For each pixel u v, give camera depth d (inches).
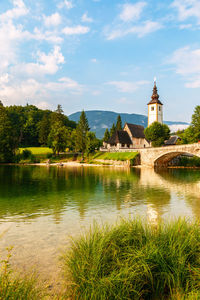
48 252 344.8
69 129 5157.5
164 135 3223.4
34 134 5027.1
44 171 1987.0
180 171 2094.0
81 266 238.4
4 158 3243.1
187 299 208.2
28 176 1547.7
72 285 227.9
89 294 210.8
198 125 2787.9
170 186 1071.6
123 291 211.3
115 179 1381.6
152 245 267.1
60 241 390.0
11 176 1542.8
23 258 324.5
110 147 3809.1
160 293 233.0
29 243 382.0
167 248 265.3
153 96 4069.9
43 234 426.3
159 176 1589.6
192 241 276.5
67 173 1798.7
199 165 2792.8
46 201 732.7
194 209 623.8
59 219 529.3
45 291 235.0
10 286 191.6
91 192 907.4
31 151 3609.7
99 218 535.5
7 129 3410.4
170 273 237.3
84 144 3582.7
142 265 233.9
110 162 2950.3
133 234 294.0
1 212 594.9
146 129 3307.1
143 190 962.7
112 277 217.6
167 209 624.7
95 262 238.5
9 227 469.1
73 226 475.5
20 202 719.7
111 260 251.4
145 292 230.7
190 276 233.1
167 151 2395.4
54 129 3641.7
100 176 1567.4
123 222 333.1
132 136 3855.8
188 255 259.8
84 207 652.1
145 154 2721.5
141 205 676.7
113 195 839.1
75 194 863.1
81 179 1378.0
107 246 272.7
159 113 4052.7
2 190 956.0
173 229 300.8
